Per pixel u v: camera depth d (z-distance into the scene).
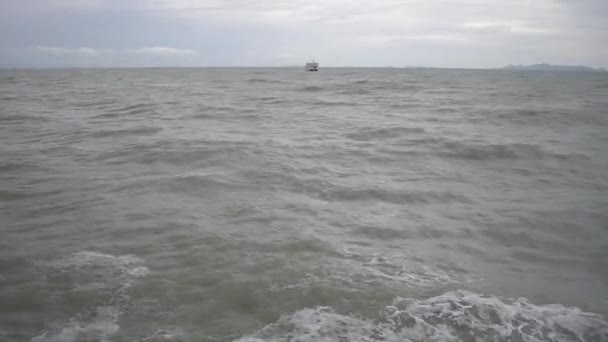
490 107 23.03
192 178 9.44
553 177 10.23
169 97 29.06
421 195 8.88
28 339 4.13
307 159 11.58
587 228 7.26
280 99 28.28
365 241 6.61
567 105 23.73
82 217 7.30
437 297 4.98
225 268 5.53
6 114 19.56
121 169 10.27
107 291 4.96
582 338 4.27
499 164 11.32
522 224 7.40
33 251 6.01
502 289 5.25
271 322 4.42
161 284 5.12
